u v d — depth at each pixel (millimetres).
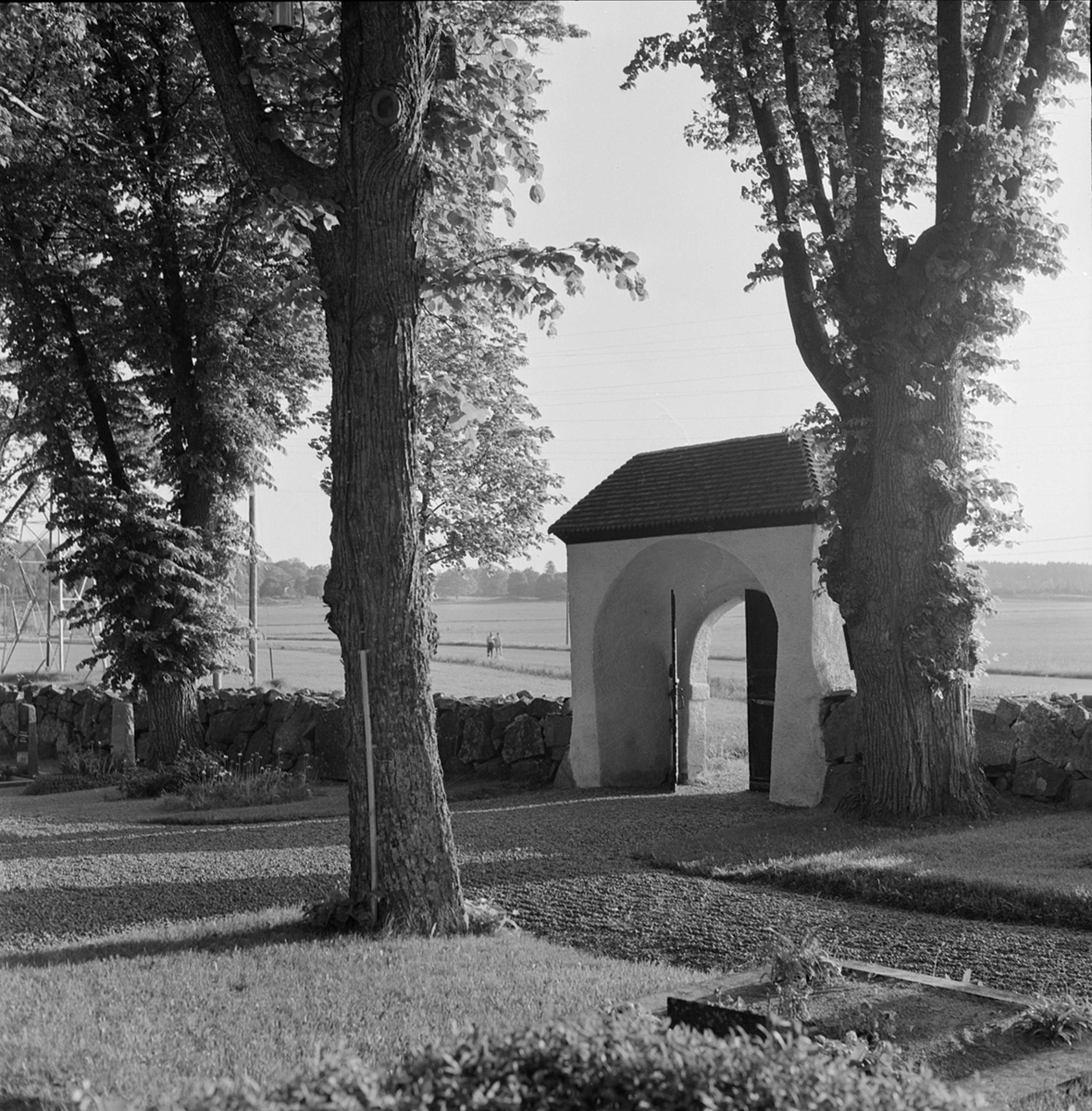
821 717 15562
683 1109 3355
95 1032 5898
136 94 19438
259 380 20953
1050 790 14188
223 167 19328
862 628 13539
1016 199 13180
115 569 20188
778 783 15703
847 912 9023
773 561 16094
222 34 8477
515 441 26656
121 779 20750
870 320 13359
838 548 13938
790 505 15758
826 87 15016
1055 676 37281
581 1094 3453
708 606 18703
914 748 13227
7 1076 5250
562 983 6758
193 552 20344
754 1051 3564
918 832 12312
